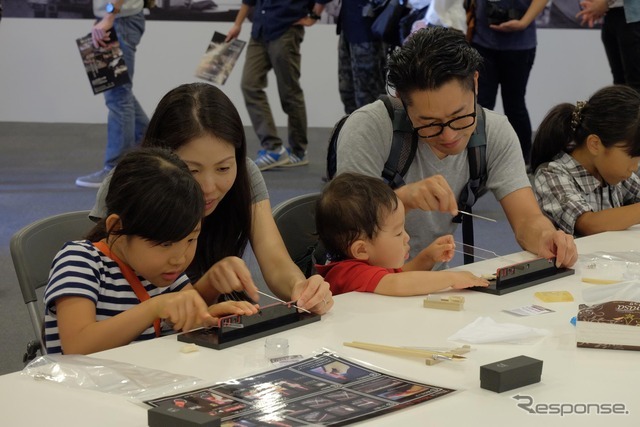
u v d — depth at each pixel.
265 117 6.16
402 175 2.33
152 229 1.63
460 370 1.43
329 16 7.72
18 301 3.77
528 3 5.32
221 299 2.01
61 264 1.72
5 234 4.66
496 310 1.77
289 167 6.28
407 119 2.29
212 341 1.54
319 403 1.28
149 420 1.19
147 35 7.75
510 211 2.37
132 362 1.46
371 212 1.99
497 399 1.31
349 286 1.94
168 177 1.65
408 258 2.43
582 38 7.56
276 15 5.87
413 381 1.37
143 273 1.71
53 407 1.27
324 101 7.93
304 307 1.69
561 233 2.11
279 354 1.49
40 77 7.93
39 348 2.08
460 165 2.36
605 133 2.63
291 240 2.39
